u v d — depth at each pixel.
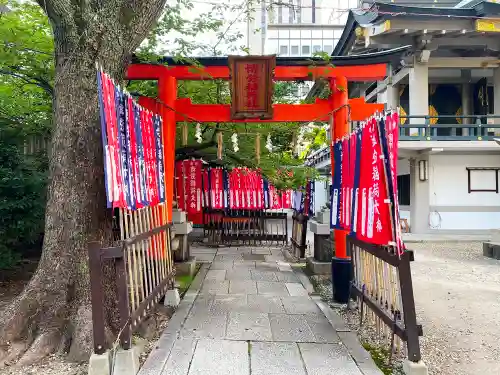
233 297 6.49
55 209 4.45
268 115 7.02
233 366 3.91
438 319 5.73
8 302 5.97
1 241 6.66
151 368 3.84
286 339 4.63
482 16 14.02
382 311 4.40
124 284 3.70
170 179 7.23
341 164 5.87
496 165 16.61
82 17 4.38
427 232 16.42
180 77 7.30
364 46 15.62
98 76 3.33
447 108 18.67
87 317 4.25
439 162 16.61
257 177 12.40
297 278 7.98
